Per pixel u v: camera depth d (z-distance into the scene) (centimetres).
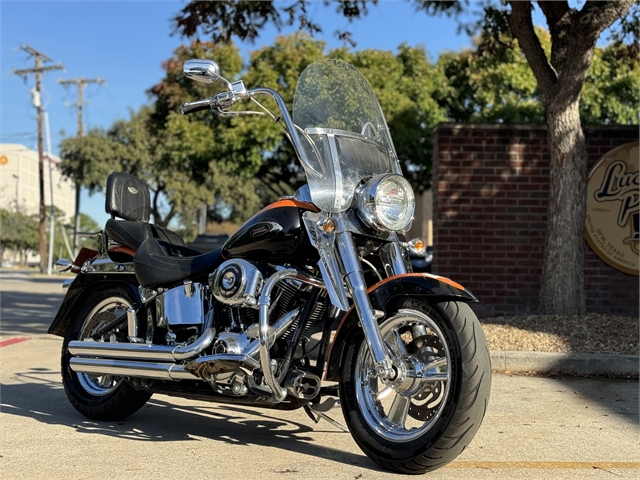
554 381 645
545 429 467
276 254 394
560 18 839
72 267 502
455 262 988
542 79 840
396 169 425
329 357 390
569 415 509
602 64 1800
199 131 1731
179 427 471
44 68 4119
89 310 504
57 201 13850
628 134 995
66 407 529
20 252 8188
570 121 823
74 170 3753
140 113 3778
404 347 381
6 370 676
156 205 3859
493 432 458
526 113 1884
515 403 548
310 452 408
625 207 992
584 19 767
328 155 391
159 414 510
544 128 986
